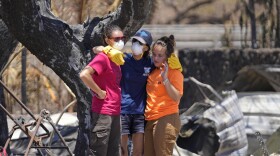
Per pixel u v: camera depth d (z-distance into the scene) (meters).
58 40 19.52
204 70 37.66
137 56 17.23
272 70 30.61
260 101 27.56
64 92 32.59
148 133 17.50
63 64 19.69
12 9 19.09
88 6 33.62
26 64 32.19
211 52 37.84
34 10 19.16
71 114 27.75
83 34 20.05
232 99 25.20
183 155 23.72
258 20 40.47
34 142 16.92
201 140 24.25
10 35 21.92
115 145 16.77
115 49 16.34
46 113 16.69
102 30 19.73
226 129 24.30
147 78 17.38
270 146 24.48
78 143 19.92
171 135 17.20
